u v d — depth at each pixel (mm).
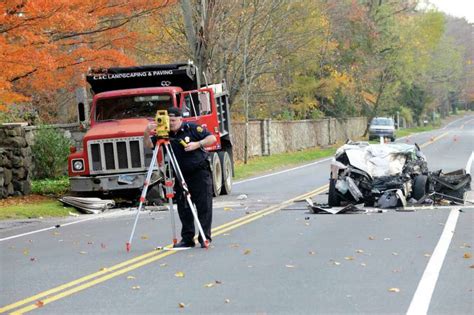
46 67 26266
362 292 11305
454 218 20016
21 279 13352
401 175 22984
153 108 28109
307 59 65875
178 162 16078
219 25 42500
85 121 28641
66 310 10734
